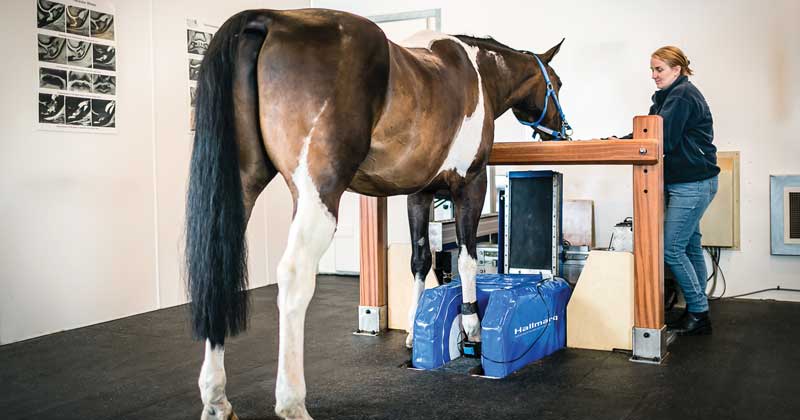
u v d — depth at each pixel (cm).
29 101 418
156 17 509
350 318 459
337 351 368
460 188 332
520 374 321
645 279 345
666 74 405
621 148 336
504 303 322
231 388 304
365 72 233
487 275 386
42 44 426
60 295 438
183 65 535
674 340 389
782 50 513
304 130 224
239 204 221
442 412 267
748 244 526
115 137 477
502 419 259
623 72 564
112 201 475
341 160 228
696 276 407
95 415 273
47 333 429
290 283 222
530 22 594
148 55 503
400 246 417
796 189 506
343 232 670
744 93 525
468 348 347
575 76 580
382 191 282
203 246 218
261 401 285
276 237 639
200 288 218
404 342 387
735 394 288
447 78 289
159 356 369
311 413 267
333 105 225
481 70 353
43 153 427
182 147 534
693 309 404
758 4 518
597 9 570
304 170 225
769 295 521
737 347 371
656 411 267
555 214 386
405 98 252
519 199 396
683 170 389
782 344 376
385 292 420
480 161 333
